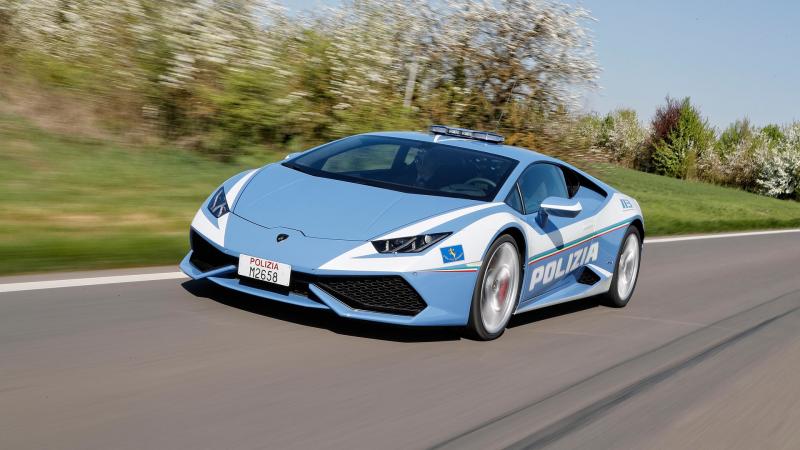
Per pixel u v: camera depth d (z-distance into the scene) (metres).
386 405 3.38
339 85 11.02
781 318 6.72
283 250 4.09
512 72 14.46
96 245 5.18
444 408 3.46
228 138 10.40
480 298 4.45
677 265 9.38
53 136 9.31
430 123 13.33
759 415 3.97
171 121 10.26
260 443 2.79
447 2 14.28
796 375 4.85
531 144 14.43
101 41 10.29
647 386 4.22
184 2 10.33
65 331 3.75
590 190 6.05
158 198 7.45
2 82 10.55
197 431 2.81
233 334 4.03
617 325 5.71
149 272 5.12
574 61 14.77
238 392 3.27
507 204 4.81
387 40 12.61
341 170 5.00
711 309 6.83
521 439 3.21
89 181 7.70
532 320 5.49
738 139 49.94
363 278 4.06
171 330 3.96
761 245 13.50
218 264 4.37
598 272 5.98
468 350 4.41
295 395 3.33
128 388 3.14
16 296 4.23
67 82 10.43
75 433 2.65
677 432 3.55
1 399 2.87
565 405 3.73
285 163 5.20
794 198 46.28
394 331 4.52
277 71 10.48
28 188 7.02
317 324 4.40
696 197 26.12
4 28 11.48
